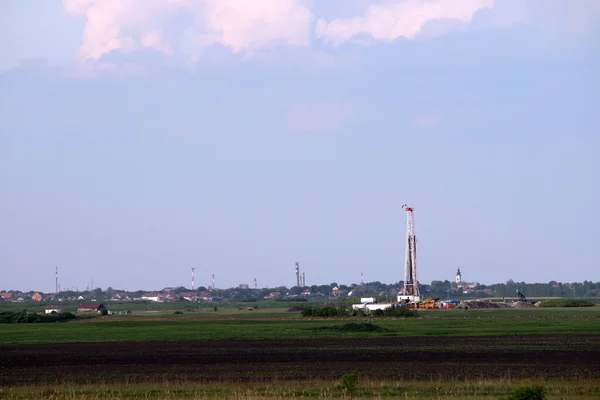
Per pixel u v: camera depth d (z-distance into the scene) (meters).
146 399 140.38
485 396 138.25
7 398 144.12
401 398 136.38
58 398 142.88
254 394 142.25
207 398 137.62
